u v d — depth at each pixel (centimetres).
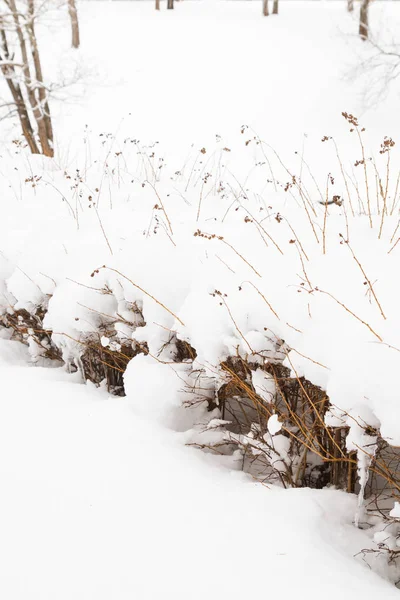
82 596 189
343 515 223
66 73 1555
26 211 479
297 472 259
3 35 958
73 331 343
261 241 312
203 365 274
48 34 1995
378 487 258
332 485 262
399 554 211
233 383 277
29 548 210
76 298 334
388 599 175
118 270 326
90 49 1888
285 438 262
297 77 1512
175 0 2303
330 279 254
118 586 190
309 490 235
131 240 361
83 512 223
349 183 738
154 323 302
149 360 306
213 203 447
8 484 244
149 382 290
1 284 399
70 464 252
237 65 1667
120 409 288
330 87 1400
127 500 227
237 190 520
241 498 225
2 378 342
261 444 274
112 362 350
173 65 1728
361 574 187
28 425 285
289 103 1372
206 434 282
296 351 235
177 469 244
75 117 1522
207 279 290
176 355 309
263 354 252
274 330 251
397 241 264
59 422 284
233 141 1245
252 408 323
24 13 949
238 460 276
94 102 1580
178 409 291
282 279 265
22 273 379
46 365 393
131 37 1947
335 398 213
